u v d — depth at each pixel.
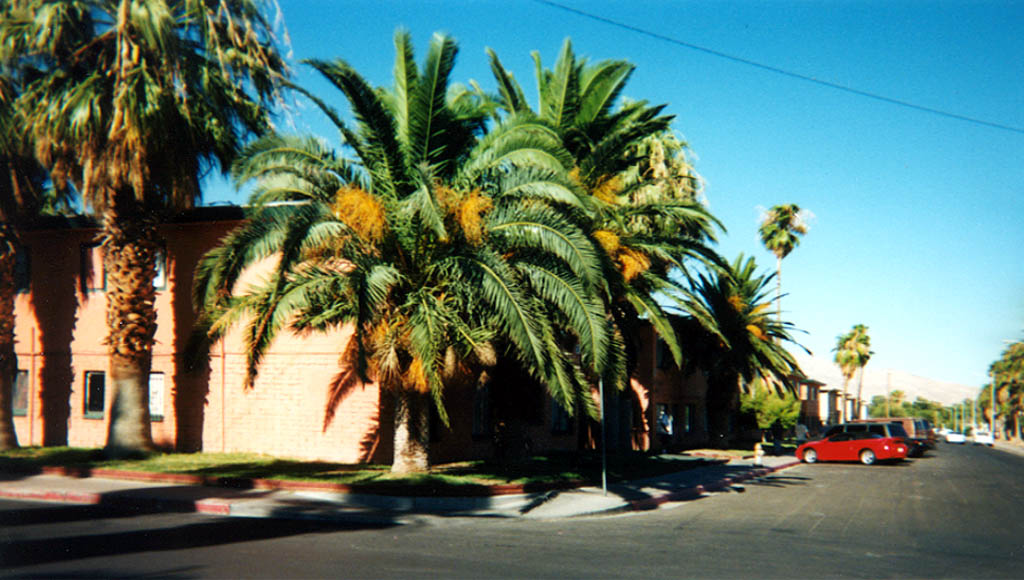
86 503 15.50
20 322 24.53
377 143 16.34
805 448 34.81
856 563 10.51
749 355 34.94
